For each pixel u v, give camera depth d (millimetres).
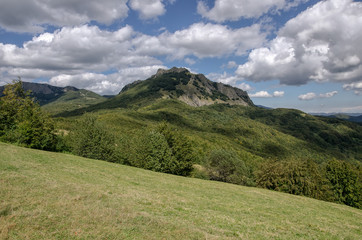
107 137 42312
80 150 39375
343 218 21516
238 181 52844
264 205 21328
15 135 34281
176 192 20594
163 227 10070
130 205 12539
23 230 7551
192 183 29812
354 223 19984
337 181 54594
